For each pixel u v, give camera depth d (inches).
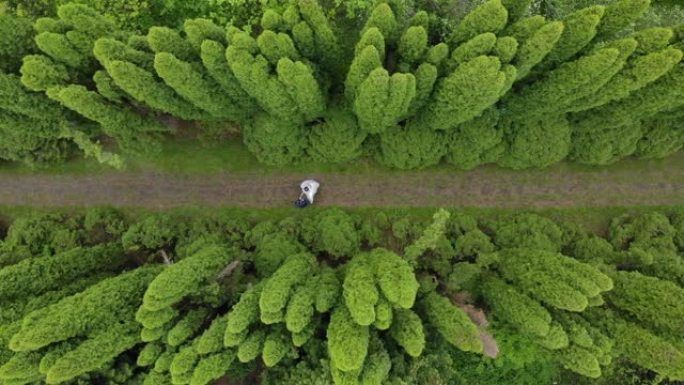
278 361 1100.5
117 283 1124.5
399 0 1117.7
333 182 1401.3
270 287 1055.6
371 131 1246.9
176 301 1085.8
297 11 1074.7
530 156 1279.5
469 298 1288.1
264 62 1050.7
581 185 1390.3
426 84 1091.3
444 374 1171.3
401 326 1076.5
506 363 1321.4
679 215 1333.7
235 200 1403.8
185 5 1348.4
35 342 987.9
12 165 1413.6
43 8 1357.0
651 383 1244.5
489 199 1390.3
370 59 1029.2
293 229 1333.7
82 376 1093.1
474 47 1024.9
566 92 1093.1
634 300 1117.7
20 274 1127.0
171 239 1339.8
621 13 1037.8
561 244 1317.7
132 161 1414.9
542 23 1026.1
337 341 999.6
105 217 1359.5
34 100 1117.1
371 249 1352.1
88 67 1136.2
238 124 1358.3
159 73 1032.2
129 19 1343.5
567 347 1079.6
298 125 1261.1
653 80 1048.2
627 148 1284.4
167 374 1065.5
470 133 1243.8
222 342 1056.2
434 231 1162.6
